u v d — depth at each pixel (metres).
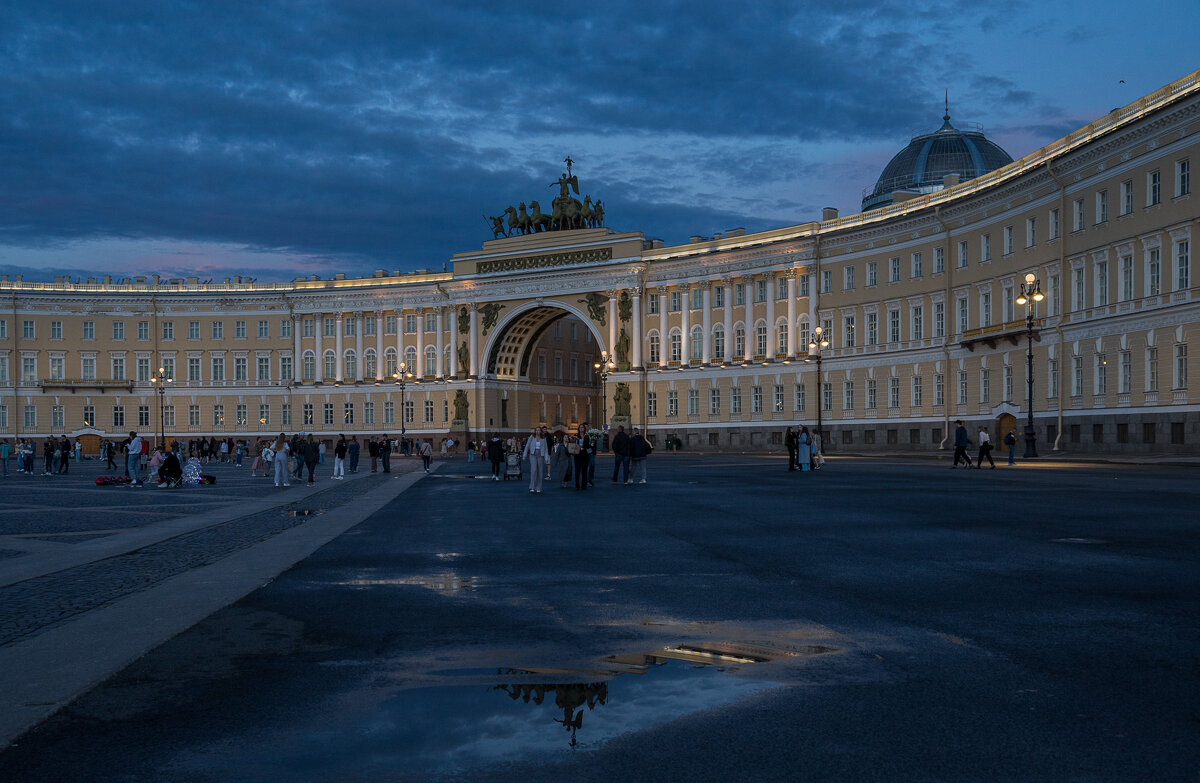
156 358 119.31
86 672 8.20
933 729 6.42
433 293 113.88
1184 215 53.06
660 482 39.88
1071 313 63.22
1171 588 11.69
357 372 117.75
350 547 17.81
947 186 83.38
